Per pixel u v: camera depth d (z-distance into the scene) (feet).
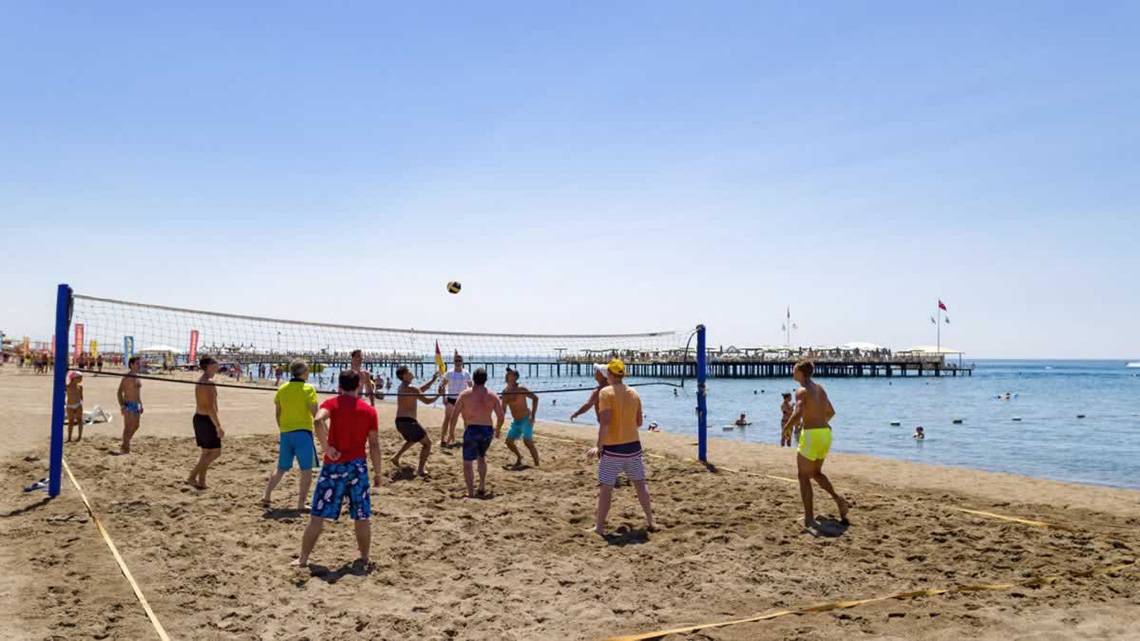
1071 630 14.23
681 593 16.30
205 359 26.68
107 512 22.65
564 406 119.24
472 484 26.45
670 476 30.89
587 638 13.71
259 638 13.57
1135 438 75.00
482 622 14.49
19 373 133.08
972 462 57.36
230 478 29.01
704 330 35.91
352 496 17.92
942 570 18.02
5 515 22.21
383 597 15.84
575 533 21.20
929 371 326.85
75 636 13.38
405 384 30.96
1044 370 469.16
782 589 16.58
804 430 22.06
